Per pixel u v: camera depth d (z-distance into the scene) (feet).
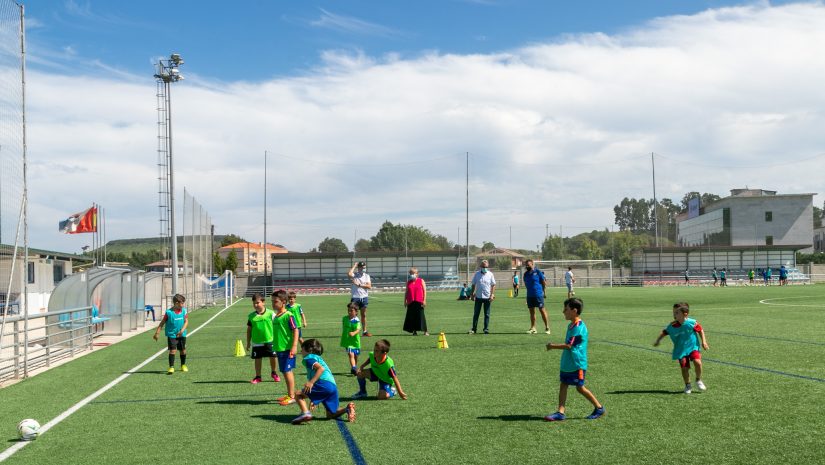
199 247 127.34
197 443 23.40
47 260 127.75
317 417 27.27
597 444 22.38
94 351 55.98
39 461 21.65
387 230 446.19
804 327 62.80
